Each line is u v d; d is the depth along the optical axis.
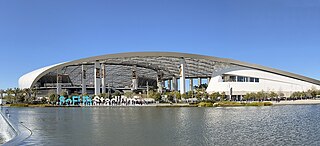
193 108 62.16
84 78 108.50
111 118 36.97
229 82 106.25
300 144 17.55
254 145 17.30
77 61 103.81
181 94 89.88
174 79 135.88
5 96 113.44
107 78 132.62
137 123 30.03
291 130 23.77
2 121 34.41
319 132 22.52
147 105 77.75
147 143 18.16
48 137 20.77
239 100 96.88
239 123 29.19
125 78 134.12
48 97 104.31
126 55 99.31
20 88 125.06
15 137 20.81
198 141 18.69
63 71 118.81
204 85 137.12
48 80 124.38
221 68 110.44
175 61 108.38
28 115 45.16
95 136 21.06
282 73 110.88
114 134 21.98
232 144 17.66
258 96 93.19
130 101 86.31
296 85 108.25
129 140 19.23
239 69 108.75
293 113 43.06
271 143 17.91
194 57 102.19
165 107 69.00
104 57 100.75
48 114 47.41
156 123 29.81
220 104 71.88
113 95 92.00
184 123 29.52
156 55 99.19
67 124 29.97
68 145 17.64
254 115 39.41
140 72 131.00
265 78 108.00
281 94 100.56
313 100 89.19
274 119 33.38
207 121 31.39
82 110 60.22
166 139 19.50
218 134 21.62
